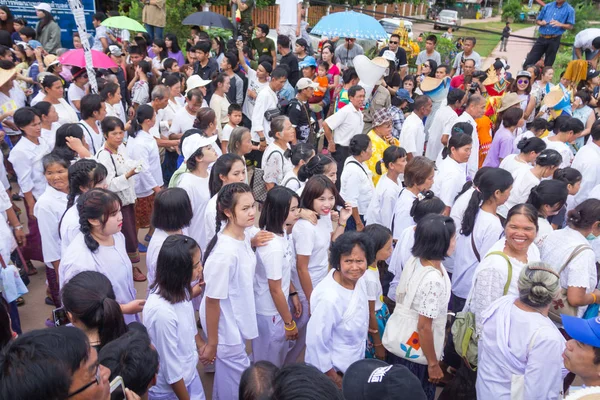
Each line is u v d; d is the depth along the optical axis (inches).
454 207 169.5
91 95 215.9
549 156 181.6
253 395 76.7
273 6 687.7
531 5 1429.6
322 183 142.3
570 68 372.8
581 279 131.0
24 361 60.4
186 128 259.0
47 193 161.9
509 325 107.7
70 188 150.0
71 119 246.1
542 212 151.8
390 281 169.9
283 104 319.3
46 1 488.7
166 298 109.4
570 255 133.8
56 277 167.3
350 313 112.7
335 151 264.1
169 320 108.0
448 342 146.0
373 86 309.4
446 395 134.9
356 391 75.8
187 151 184.9
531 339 102.6
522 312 106.2
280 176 214.2
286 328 135.6
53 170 159.9
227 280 119.7
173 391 113.7
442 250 118.0
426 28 1116.5
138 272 212.8
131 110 322.7
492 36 980.6
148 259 144.5
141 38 378.9
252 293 128.3
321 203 142.8
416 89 377.4
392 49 418.9
